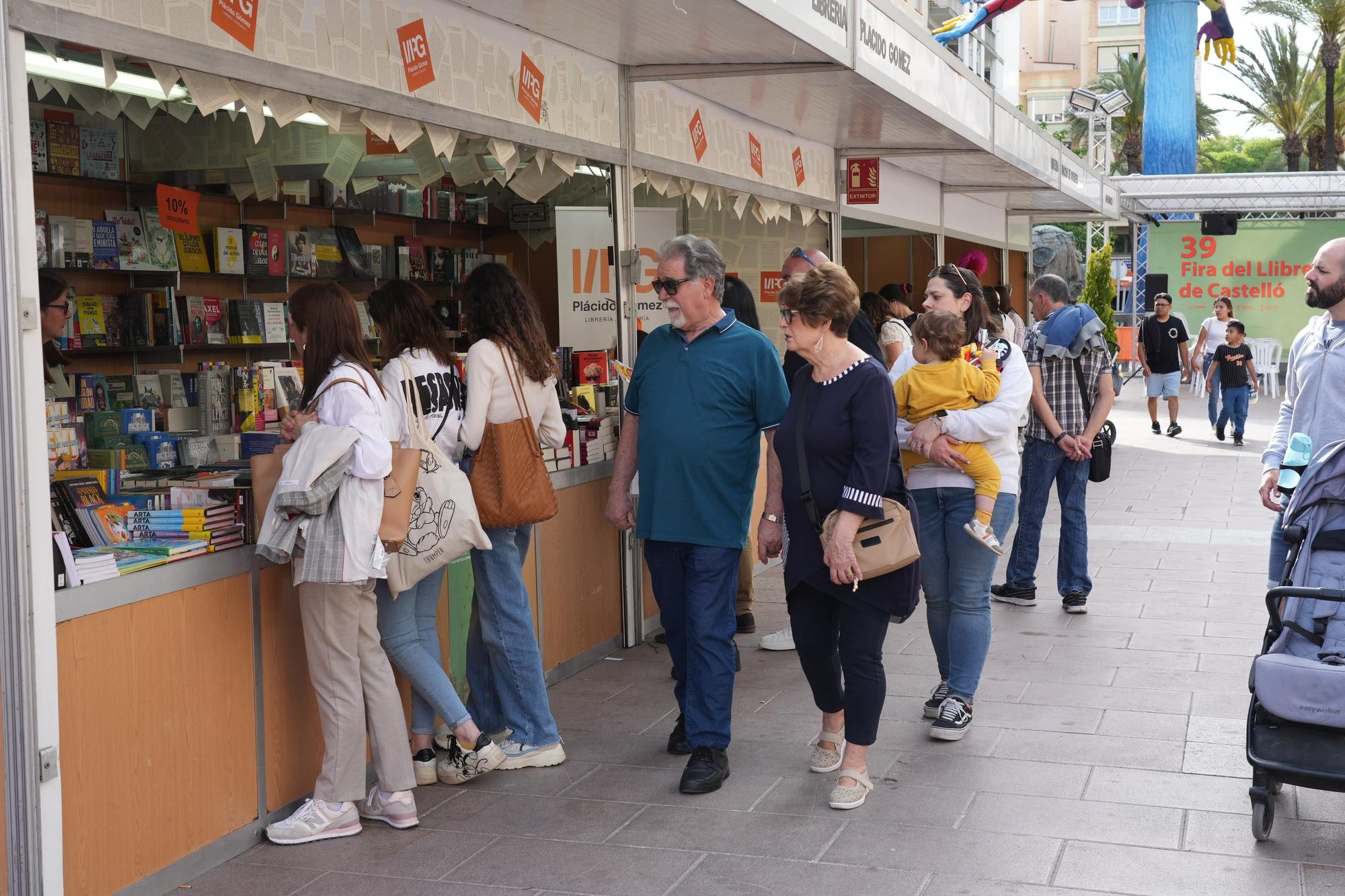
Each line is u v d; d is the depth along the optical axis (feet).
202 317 24.29
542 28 18.33
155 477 14.61
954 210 49.06
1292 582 13.99
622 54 20.40
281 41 13.64
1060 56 225.76
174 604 12.29
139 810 11.93
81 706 11.23
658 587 15.88
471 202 26.03
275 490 12.71
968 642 16.56
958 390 16.10
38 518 10.49
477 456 15.08
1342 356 15.02
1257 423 61.72
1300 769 12.64
